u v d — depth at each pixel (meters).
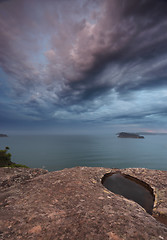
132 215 2.98
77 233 2.32
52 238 2.22
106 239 2.13
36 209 3.32
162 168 119.00
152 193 4.80
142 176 6.17
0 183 6.20
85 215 2.93
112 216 2.88
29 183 5.55
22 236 2.29
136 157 180.62
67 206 3.43
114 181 5.91
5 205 3.69
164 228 2.53
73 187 4.72
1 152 15.69
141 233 2.29
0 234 2.35
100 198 3.91
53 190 4.55
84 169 7.18
